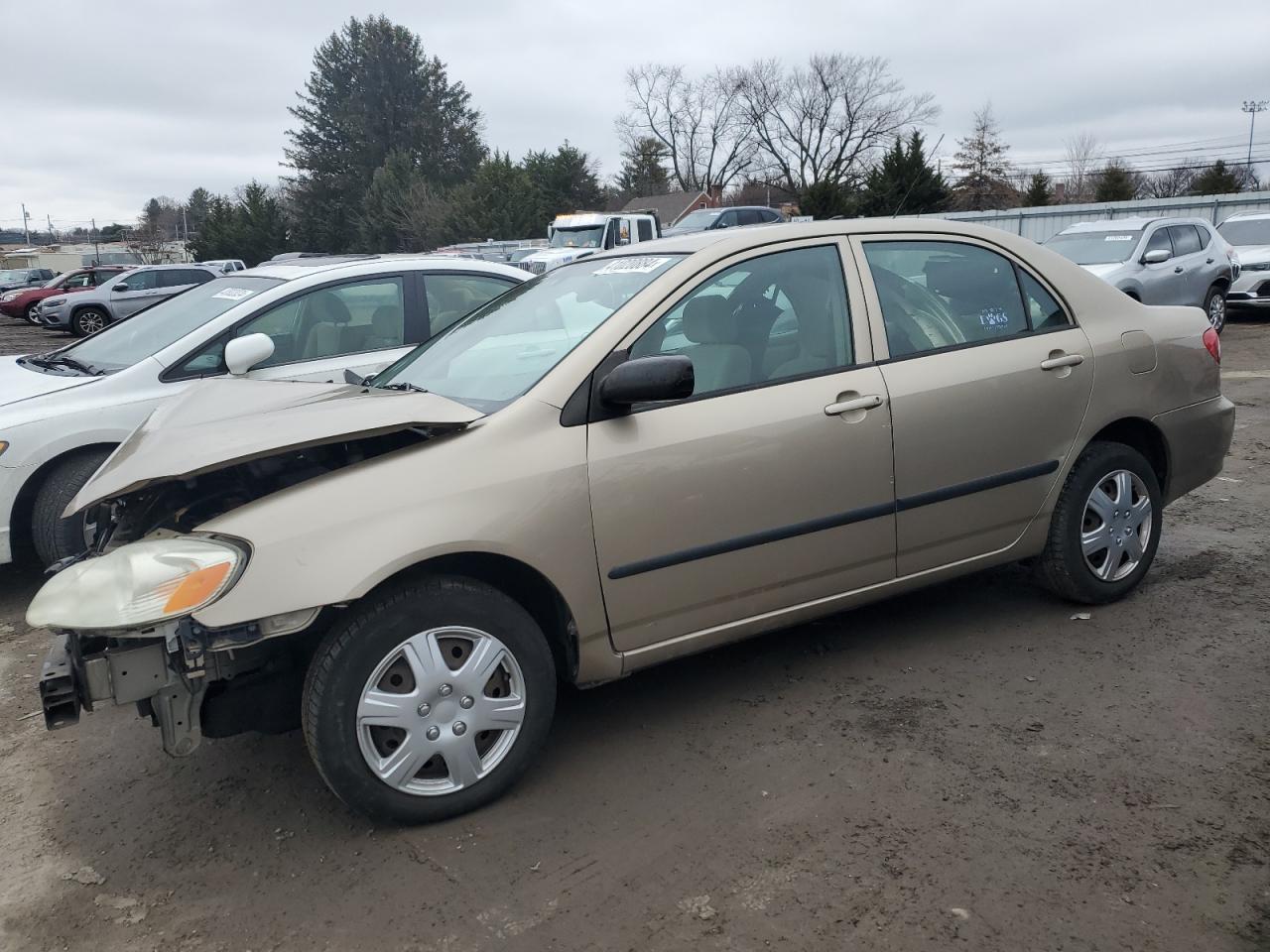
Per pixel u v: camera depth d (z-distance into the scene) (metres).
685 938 2.56
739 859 2.86
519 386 3.39
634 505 3.27
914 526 3.85
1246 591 4.68
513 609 3.14
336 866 2.95
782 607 3.66
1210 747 3.32
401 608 2.96
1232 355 12.78
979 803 3.06
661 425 3.34
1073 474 4.27
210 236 59.75
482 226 50.34
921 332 3.93
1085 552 4.34
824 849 2.88
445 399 3.29
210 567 2.77
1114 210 27.00
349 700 2.92
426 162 67.31
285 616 2.81
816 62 66.81
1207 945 2.42
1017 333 4.15
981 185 62.69
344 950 2.59
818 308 3.76
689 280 3.56
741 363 3.58
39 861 3.09
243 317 5.86
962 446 3.90
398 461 3.05
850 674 4.01
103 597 2.77
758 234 3.76
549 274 4.36
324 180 67.19
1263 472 6.97
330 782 2.96
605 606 3.28
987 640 4.26
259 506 2.94
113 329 6.57
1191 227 14.31
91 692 2.80
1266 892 2.59
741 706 3.79
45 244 133.62
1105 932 2.48
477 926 2.65
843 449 3.62
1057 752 3.34
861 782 3.22
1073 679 3.86
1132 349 4.38
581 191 62.03
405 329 6.34
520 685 3.17
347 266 6.29
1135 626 4.32
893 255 3.98
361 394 3.65
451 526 2.98
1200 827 2.88
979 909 2.59
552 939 2.59
